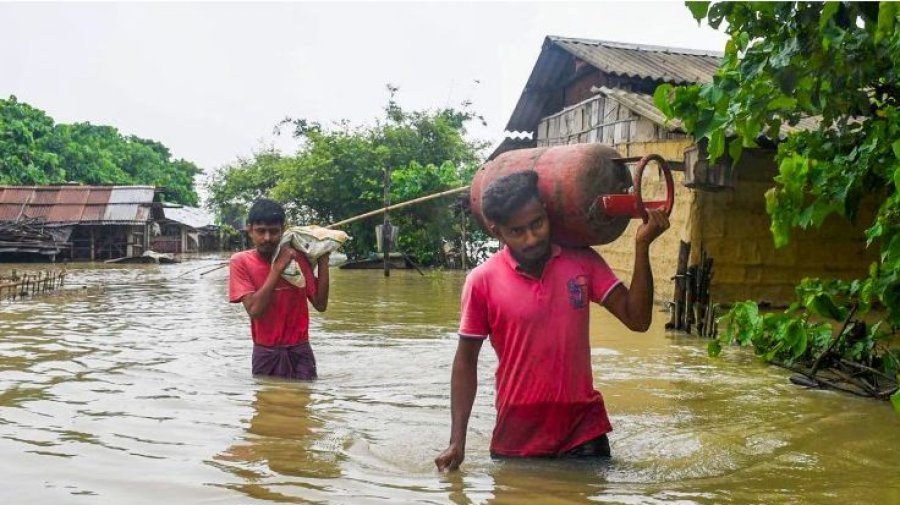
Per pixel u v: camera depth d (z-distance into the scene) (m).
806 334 5.44
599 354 7.45
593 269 3.88
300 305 6.28
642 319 3.80
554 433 3.86
